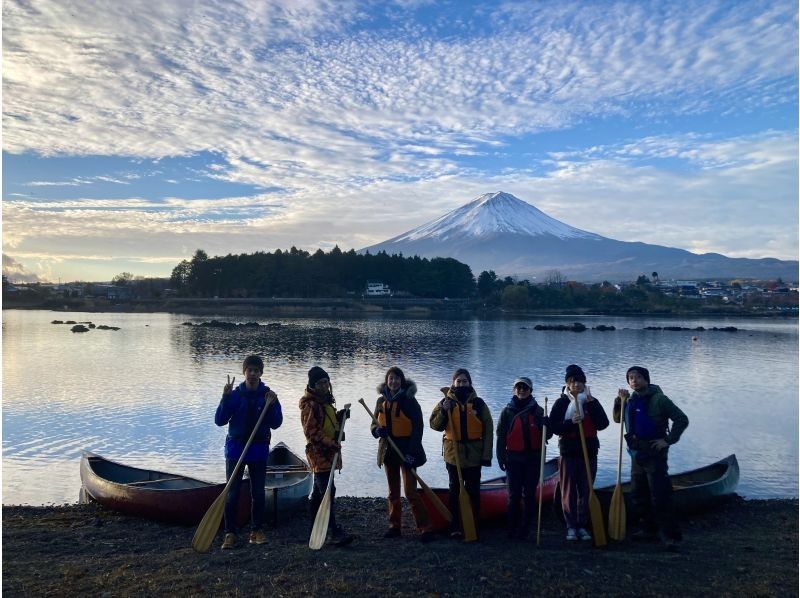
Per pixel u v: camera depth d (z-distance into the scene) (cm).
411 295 16512
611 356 4966
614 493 793
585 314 13100
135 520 971
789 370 4122
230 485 764
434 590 623
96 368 3991
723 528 904
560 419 796
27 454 1844
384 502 1196
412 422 799
